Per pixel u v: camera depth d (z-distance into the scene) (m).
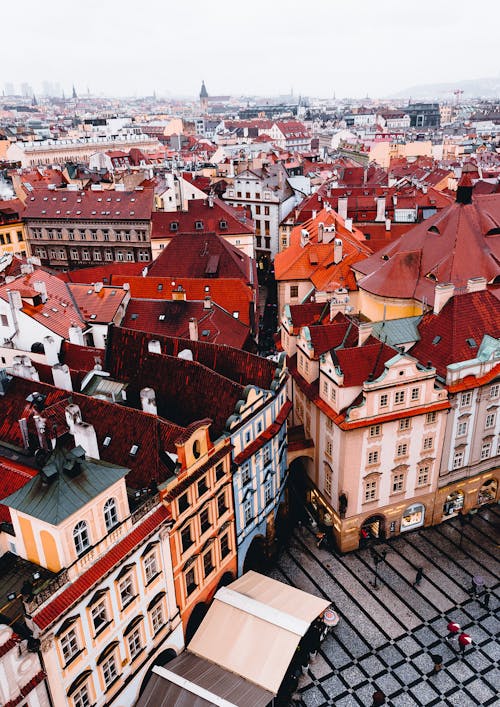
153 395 49.53
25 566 37.56
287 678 48.31
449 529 63.91
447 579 57.66
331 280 91.69
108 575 38.31
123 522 39.25
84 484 36.50
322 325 62.06
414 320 64.81
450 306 61.94
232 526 52.28
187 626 48.81
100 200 129.88
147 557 41.78
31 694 34.09
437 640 51.72
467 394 58.84
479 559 59.91
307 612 49.03
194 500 46.03
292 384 66.06
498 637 51.84
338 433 55.84
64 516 34.62
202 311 77.06
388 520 61.44
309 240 104.44
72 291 82.00
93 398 49.47
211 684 43.62
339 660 50.25
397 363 53.62
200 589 49.53
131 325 78.25
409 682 48.31
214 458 47.31
